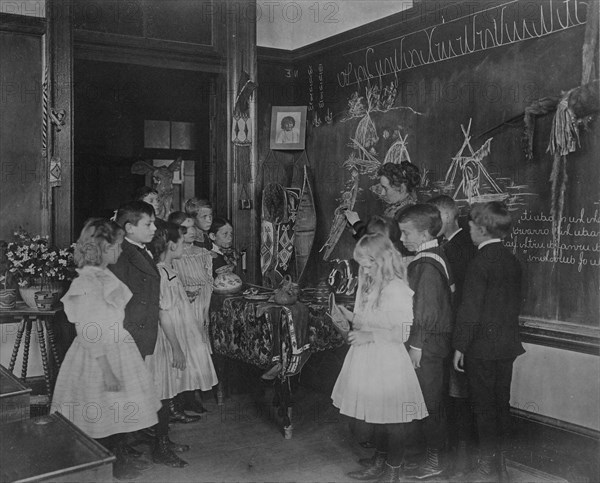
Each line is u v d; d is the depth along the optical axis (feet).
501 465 10.66
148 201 14.23
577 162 11.03
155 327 11.37
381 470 11.11
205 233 16.20
